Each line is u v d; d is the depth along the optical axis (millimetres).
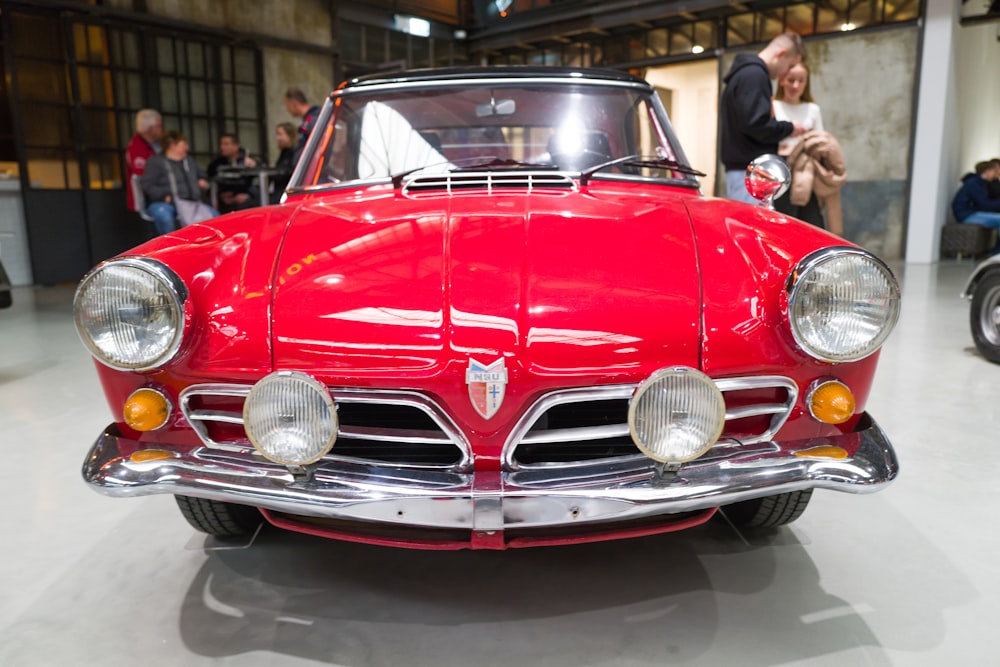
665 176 2150
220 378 1338
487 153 2178
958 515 1894
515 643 1371
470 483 1262
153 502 2059
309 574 1645
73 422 2773
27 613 1494
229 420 1336
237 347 1318
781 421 1359
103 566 1689
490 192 1809
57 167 7180
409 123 2180
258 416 1240
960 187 9164
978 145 10398
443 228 1500
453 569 1657
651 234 1472
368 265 1396
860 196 8891
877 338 1292
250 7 8531
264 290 1367
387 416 1373
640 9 9305
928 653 1322
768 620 1434
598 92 2170
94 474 1343
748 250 1422
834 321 1288
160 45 7734
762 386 1322
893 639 1365
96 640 1399
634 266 1375
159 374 1359
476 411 1262
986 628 1397
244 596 1555
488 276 1347
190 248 1451
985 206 8719
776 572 1621
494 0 10758
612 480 1267
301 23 9117
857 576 1599
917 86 8312
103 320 1297
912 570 1622
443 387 1263
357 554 1736
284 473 1301
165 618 1475
